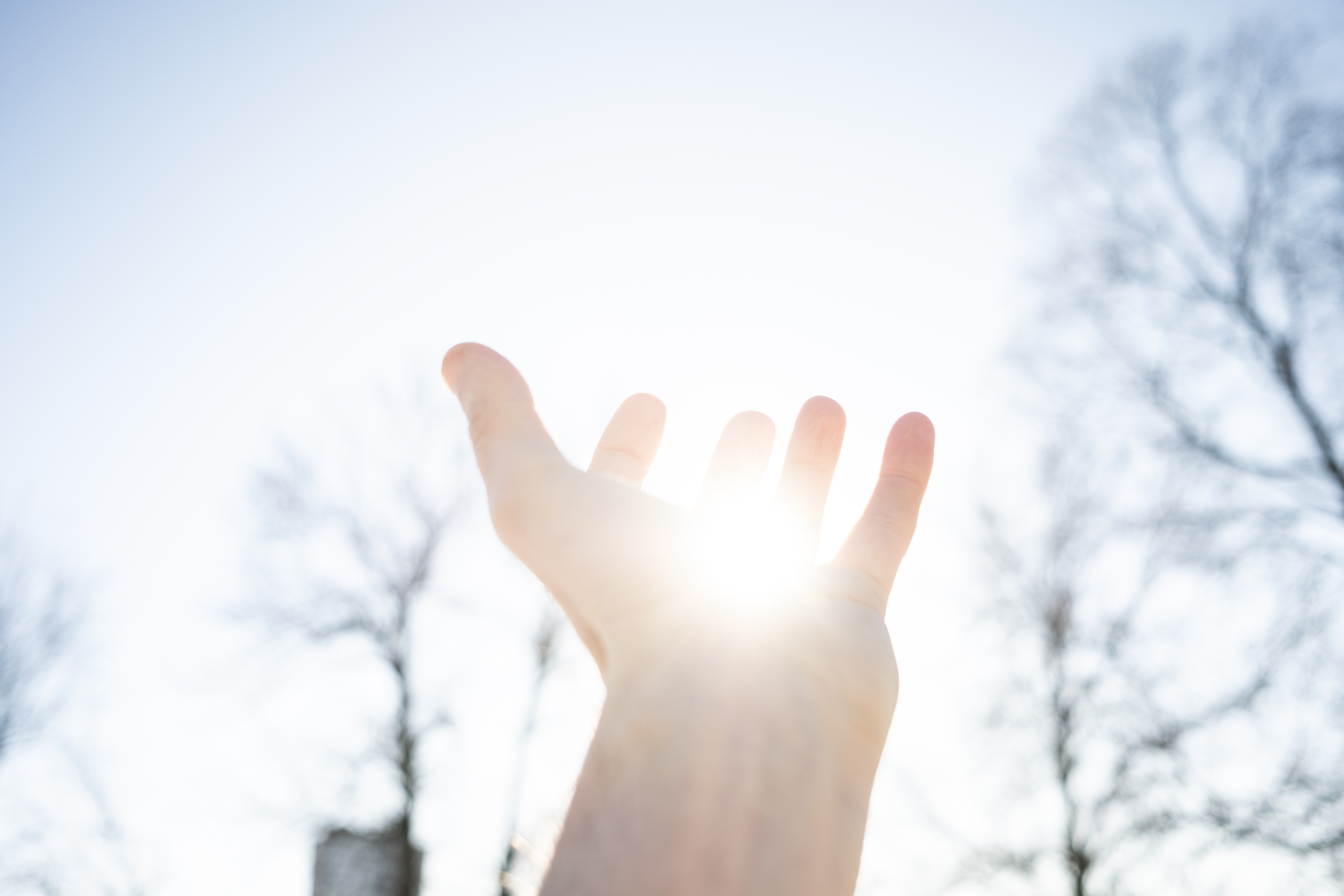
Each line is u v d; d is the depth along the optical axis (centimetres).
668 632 41
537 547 43
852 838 39
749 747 39
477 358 45
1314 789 253
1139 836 276
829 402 50
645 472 51
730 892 37
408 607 402
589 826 38
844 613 43
